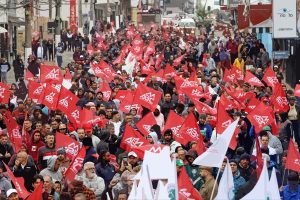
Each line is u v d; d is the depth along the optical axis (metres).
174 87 38.19
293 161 21.50
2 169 22.98
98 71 42.84
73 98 29.38
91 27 97.94
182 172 19.31
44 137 26.91
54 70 36.91
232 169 21.56
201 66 49.16
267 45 70.44
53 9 99.31
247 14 78.88
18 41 74.00
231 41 62.78
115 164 24.72
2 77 55.34
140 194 18.11
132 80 45.25
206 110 30.09
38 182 20.98
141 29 100.75
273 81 38.09
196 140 25.33
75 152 24.67
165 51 67.56
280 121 32.16
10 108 35.03
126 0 137.50
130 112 30.20
